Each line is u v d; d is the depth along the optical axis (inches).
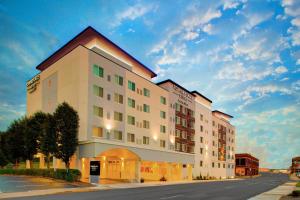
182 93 2647.6
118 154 1653.5
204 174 2974.9
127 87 1879.9
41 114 1729.8
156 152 1830.7
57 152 1375.5
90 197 747.4
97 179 1270.9
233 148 4138.8
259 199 773.3
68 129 1389.0
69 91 1626.5
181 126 2564.0
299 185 1525.6
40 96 1935.3
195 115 2881.4
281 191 1108.5
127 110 1854.1
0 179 1290.6
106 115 1652.3
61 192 874.1
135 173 1658.5
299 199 769.6
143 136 2000.5
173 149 2373.3
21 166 2188.7
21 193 815.1
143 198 741.3
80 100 1537.9
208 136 3157.0
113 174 1815.9
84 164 1521.9
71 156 1398.9
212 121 3417.8
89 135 1504.7
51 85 1812.3
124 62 1980.8
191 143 2716.5
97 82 1606.8
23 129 1755.7
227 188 1267.2
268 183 1951.3
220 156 3545.8
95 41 1779.0
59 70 1744.6
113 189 1086.4
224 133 3794.3
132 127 1884.8
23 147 1749.5
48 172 1384.1
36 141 1678.2
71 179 1237.7
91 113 1536.7
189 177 2321.6
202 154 2965.1
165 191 1002.7
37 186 1021.8
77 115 1443.2
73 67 1622.8
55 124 1395.2
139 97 2000.5
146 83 2103.8
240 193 991.0
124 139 1788.9
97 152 1347.2
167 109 2359.7
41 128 1582.2
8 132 1851.6
